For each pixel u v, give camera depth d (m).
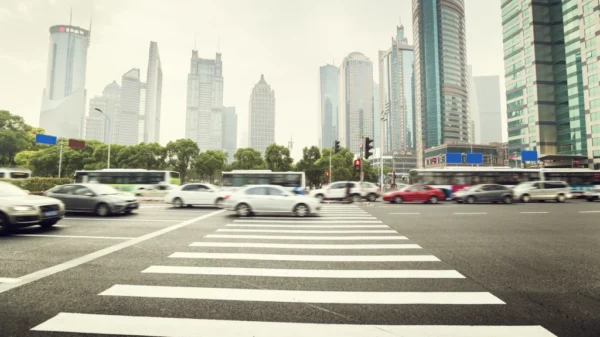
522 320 3.09
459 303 3.54
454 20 113.69
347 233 8.26
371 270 4.87
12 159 50.06
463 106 111.50
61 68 191.38
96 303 3.48
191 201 16.02
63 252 5.99
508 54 69.19
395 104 147.38
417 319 3.12
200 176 49.91
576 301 3.60
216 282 4.25
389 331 2.86
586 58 49.12
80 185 12.47
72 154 43.00
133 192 24.62
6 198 7.89
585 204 18.11
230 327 2.92
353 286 4.12
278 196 12.18
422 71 113.44
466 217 11.89
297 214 12.78
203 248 6.39
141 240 7.21
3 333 2.76
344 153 53.78
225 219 11.20
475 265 5.16
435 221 10.73
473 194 19.39
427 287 4.08
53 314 3.17
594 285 4.16
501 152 86.44
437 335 2.78
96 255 5.75
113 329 2.86
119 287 4.02
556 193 20.12
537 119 59.12
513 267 5.04
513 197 19.20
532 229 8.93
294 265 5.14
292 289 4.00
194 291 3.90
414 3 121.06
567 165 47.69
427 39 112.75
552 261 5.42
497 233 8.27
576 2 54.03
